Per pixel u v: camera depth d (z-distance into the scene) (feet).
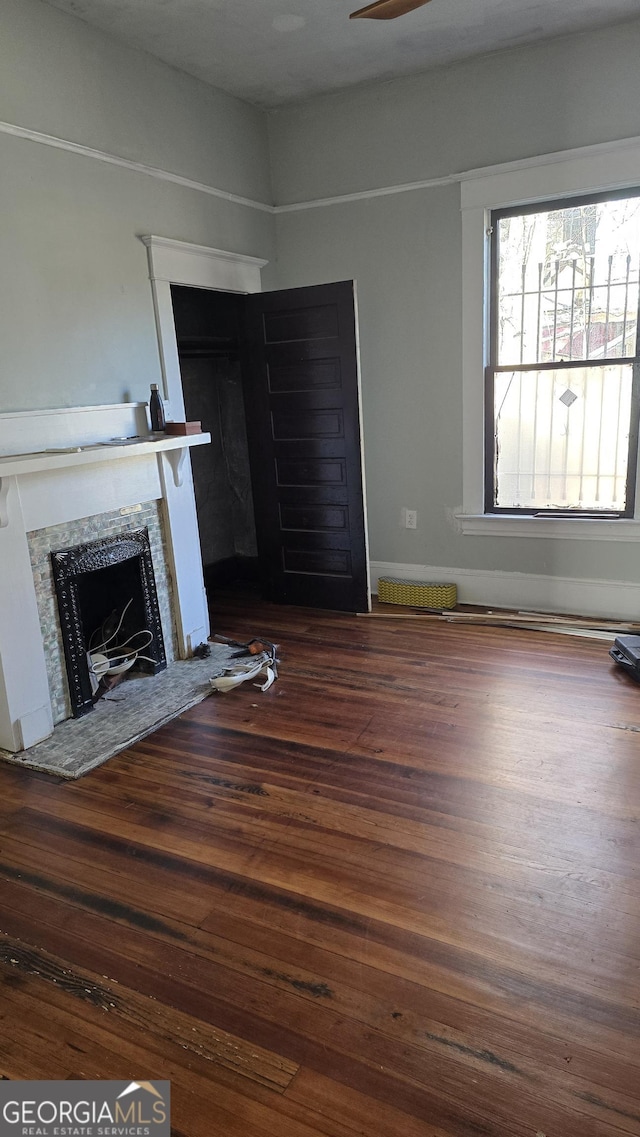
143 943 6.05
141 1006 5.42
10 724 9.12
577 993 5.33
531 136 11.95
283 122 13.99
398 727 9.44
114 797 8.22
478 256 12.73
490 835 7.16
